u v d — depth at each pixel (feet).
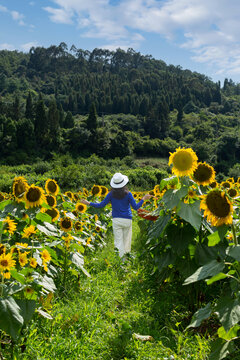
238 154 335.67
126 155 309.83
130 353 10.01
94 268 17.70
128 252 20.47
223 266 8.75
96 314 12.03
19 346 9.30
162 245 13.70
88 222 22.02
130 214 21.25
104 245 23.58
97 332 11.01
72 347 9.87
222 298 8.83
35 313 10.29
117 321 12.13
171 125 472.03
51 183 16.92
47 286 10.26
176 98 590.96
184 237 12.48
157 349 10.14
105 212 28.02
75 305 12.52
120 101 510.99
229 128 473.67
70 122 354.13
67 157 232.12
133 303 13.73
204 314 8.85
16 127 283.18
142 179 162.40
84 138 301.63
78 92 551.59
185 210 11.66
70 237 14.71
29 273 9.88
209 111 588.91
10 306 8.22
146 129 425.69
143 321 12.04
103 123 372.58
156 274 15.26
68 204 18.75
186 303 13.70
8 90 587.27
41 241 13.56
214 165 314.55
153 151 347.36
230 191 17.60
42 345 9.87
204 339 10.62
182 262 12.87
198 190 12.26
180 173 12.09
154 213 13.78
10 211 11.54
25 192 11.44
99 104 513.45
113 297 14.10
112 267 18.17
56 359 9.27
